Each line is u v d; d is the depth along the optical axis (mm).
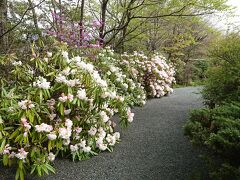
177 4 7215
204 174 2857
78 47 5051
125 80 5914
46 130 2604
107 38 8789
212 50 5043
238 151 2342
